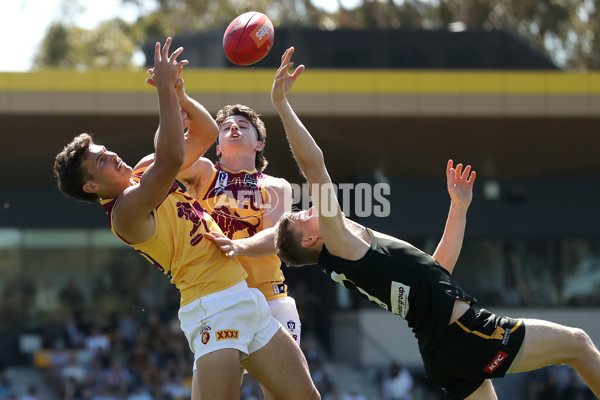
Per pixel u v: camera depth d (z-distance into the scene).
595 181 70.12
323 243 17.39
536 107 57.16
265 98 54.56
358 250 16.91
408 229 67.88
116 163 16.33
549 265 69.50
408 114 56.44
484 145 62.22
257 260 19.50
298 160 16.59
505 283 69.00
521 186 69.81
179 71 16.08
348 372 60.38
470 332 16.83
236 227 19.39
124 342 63.03
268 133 56.97
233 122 19.77
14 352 64.94
